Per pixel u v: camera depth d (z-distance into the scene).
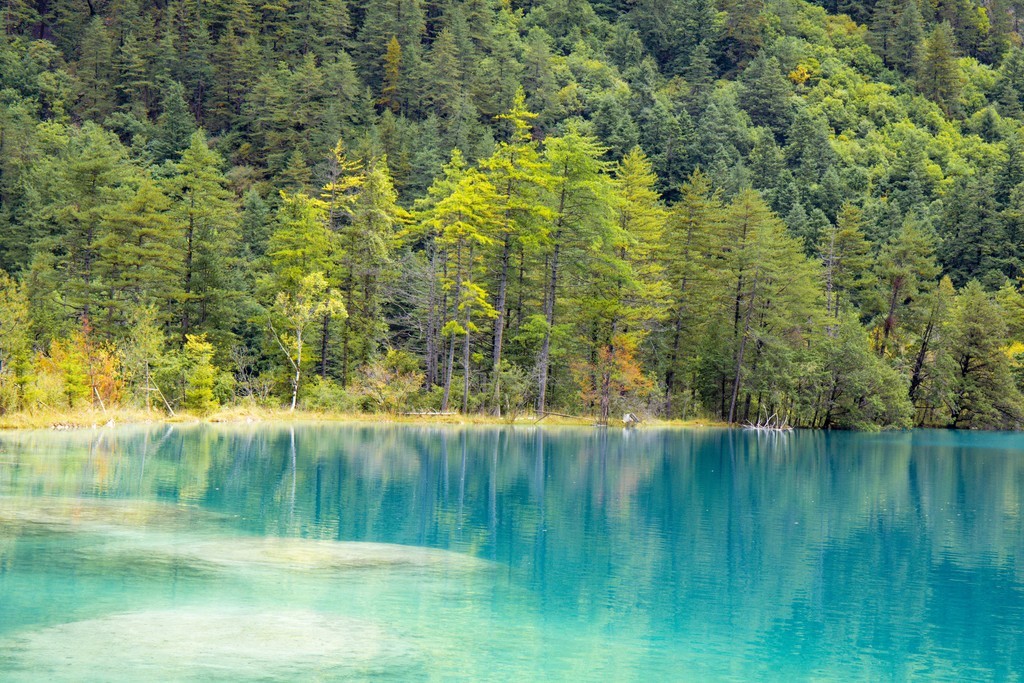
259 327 65.81
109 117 123.25
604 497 29.55
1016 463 46.34
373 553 19.78
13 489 25.83
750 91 157.75
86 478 28.56
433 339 65.25
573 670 13.02
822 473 39.28
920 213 117.75
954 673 13.50
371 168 81.25
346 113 118.88
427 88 133.50
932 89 181.25
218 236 65.19
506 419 61.50
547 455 42.25
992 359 76.50
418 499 27.58
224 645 13.51
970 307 77.56
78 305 60.44
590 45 179.38
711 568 19.69
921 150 144.38
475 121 122.31
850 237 81.38
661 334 70.56
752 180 123.12
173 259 62.00
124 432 44.47
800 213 107.19
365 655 13.34
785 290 69.31
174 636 13.84
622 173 71.50
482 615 15.60
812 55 184.38
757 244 67.31
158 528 21.31
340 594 16.45
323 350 62.78
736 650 14.27
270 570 17.86
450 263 64.25
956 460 47.62
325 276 64.38
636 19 187.75
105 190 64.81
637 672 13.09
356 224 64.81
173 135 117.75
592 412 66.75
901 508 29.33
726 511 27.48
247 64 130.62
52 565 17.58
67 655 12.89
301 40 142.00
